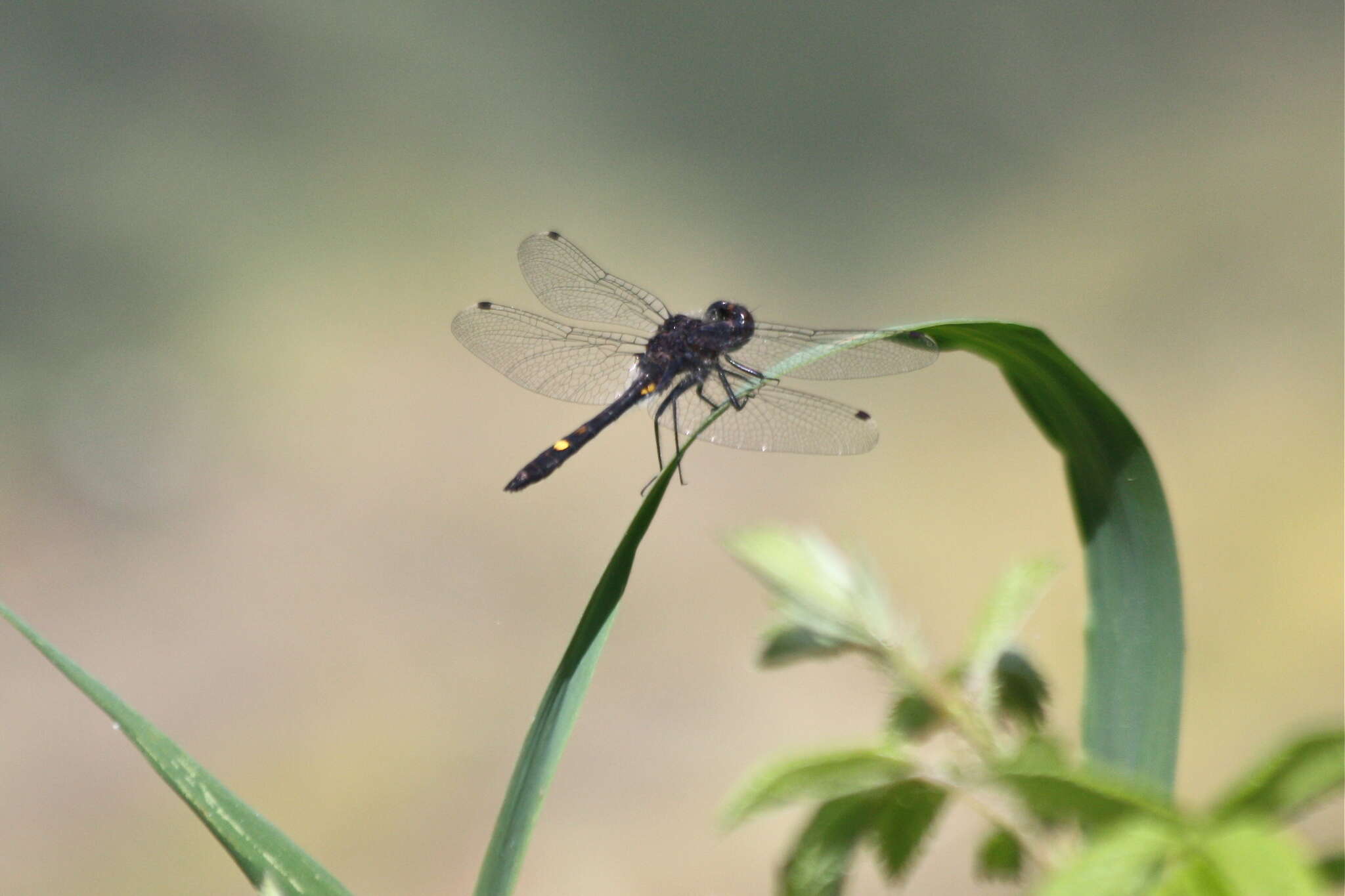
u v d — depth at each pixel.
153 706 1.63
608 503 2.26
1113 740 0.97
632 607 1.93
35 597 1.92
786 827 1.49
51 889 1.47
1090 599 1.01
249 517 2.17
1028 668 0.85
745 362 1.37
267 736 1.58
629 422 2.52
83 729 1.59
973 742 0.83
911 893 1.44
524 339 1.37
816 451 1.36
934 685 0.85
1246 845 0.54
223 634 1.83
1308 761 0.56
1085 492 1.03
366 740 1.57
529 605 1.96
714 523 2.19
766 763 0.70
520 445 2.48
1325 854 0.66
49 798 1.50
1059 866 0.69
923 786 0.72
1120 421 1.00
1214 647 1.70
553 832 1.49
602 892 1.48
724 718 1.65
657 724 1.63
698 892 1.48
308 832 1.49
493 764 1.56
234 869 1.49
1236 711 1.59
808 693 1.70
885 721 0.85
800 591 0.88
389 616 1.89
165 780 0.79
